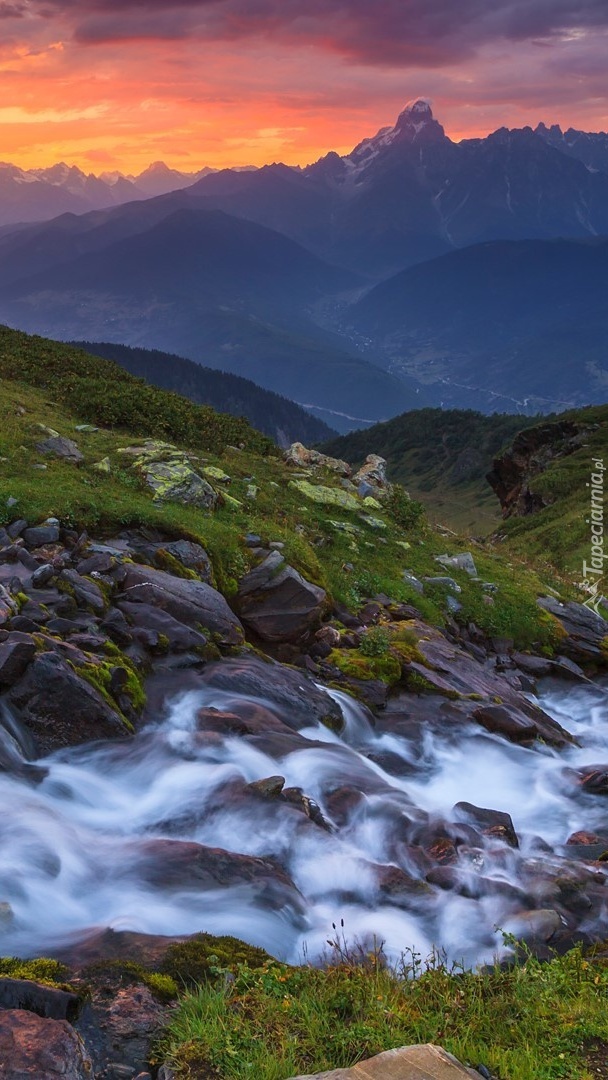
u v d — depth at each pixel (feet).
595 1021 23.72
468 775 54.85
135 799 39.99
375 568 85.30
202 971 25.66
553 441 309.63
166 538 67.31
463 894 35.83
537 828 49.37
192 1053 21.13
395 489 113.39
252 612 64.59
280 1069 20.40
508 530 240.32
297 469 112.98
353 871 35.86
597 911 35.68
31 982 22.04
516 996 24.90
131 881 32.04
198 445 107.86
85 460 80.59
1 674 41.96
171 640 54.29
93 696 43.80
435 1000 24.56
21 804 35.70
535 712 67.26
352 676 61.93
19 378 113.39
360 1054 21.35
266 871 33.81
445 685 64.18
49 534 60.23
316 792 43.65
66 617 51.47
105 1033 21.94
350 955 29.07
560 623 87.76
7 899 28.99
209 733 45.37
